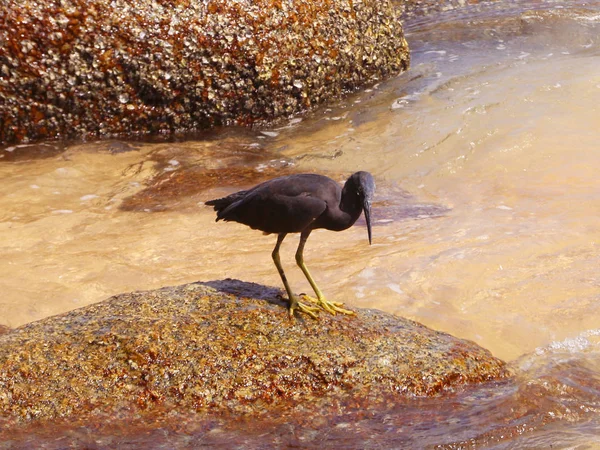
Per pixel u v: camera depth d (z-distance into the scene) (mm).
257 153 16188
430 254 11312
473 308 9852
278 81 17359
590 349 8938
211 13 16625
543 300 9953
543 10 23922
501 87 18422
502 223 12250
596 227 11789
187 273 11164
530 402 7668
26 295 10555
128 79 16453
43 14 15773
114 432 7184
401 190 14172
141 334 7977
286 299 8734
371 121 17359
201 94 16891
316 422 7344
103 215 13375
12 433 7137
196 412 7430
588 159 14453
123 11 16141
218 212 8938
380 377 7762
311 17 17672
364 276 10742
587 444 7008
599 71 18844
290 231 8422
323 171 15164
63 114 16438
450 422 7336
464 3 26000
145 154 16125
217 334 8023
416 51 21938
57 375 7602
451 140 15797
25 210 13539
